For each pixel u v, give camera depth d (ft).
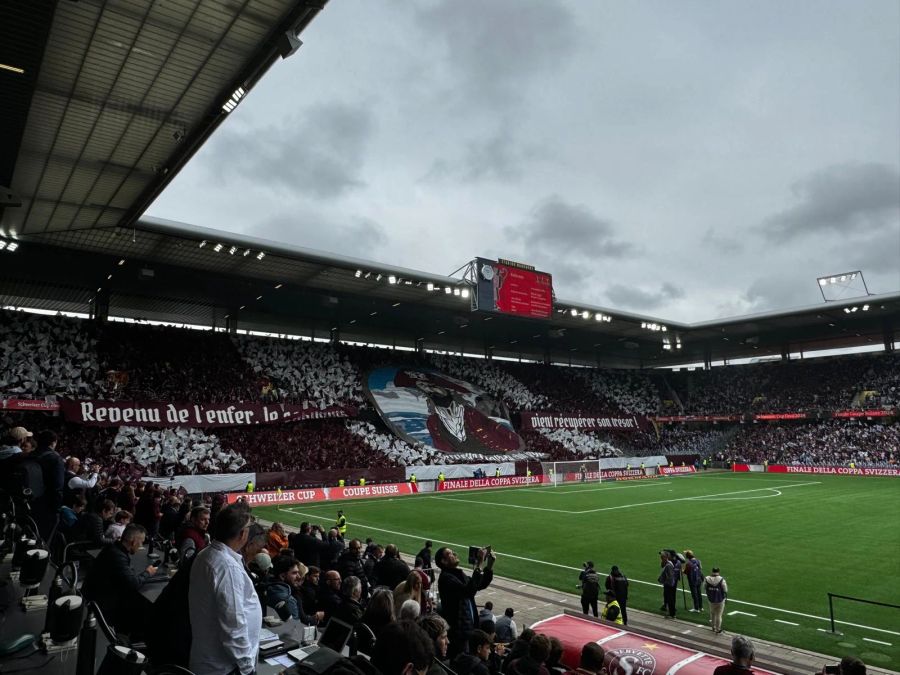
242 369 151.64
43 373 120.37
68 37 54.03
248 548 19.51
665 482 171.12
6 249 110.42
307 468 137.39
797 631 44.27
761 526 89.86
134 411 120.67
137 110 65.31
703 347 246.47
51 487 26.30
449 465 156.04
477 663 19.04
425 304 163.22
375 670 10.77
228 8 52.08
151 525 40.75
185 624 12.08
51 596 15.43
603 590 56.34
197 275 129.90
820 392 219.61
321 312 170.91
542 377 223.92
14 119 62.13
